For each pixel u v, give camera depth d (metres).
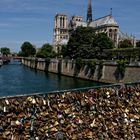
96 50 125.62
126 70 84.12
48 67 158.38
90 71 105.56
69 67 126.00
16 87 80.06
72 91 15.20
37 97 13.78
